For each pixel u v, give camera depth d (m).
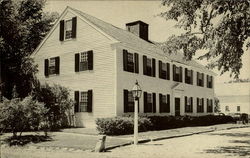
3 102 17.48
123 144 15.61
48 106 22.05
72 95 24.88
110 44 22.69
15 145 16.14
